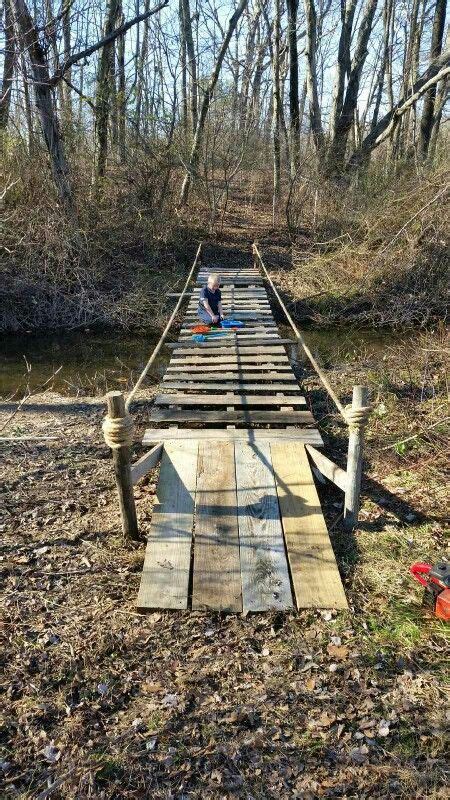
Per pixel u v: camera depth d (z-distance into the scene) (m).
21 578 4.24
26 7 12.70
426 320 12.64
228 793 2.78
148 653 3.59
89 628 3.79
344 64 17.89
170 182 17.45
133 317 12.81
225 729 3.08
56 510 5.13
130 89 16.81
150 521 4.97
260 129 21.55
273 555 4.38
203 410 6.84
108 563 4.41
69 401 8.09
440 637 3.66
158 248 15.79
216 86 18.89
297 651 3.59
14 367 10.10
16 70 13.05
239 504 4.92
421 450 6.18
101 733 3.08
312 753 2.96
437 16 20.00
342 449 6.50
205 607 3.93
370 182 16.14
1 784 2.82
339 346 11.16
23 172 13.62
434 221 13.25
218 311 10.16
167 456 5.60
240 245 17.36
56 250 13.03
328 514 5.08
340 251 14.41
